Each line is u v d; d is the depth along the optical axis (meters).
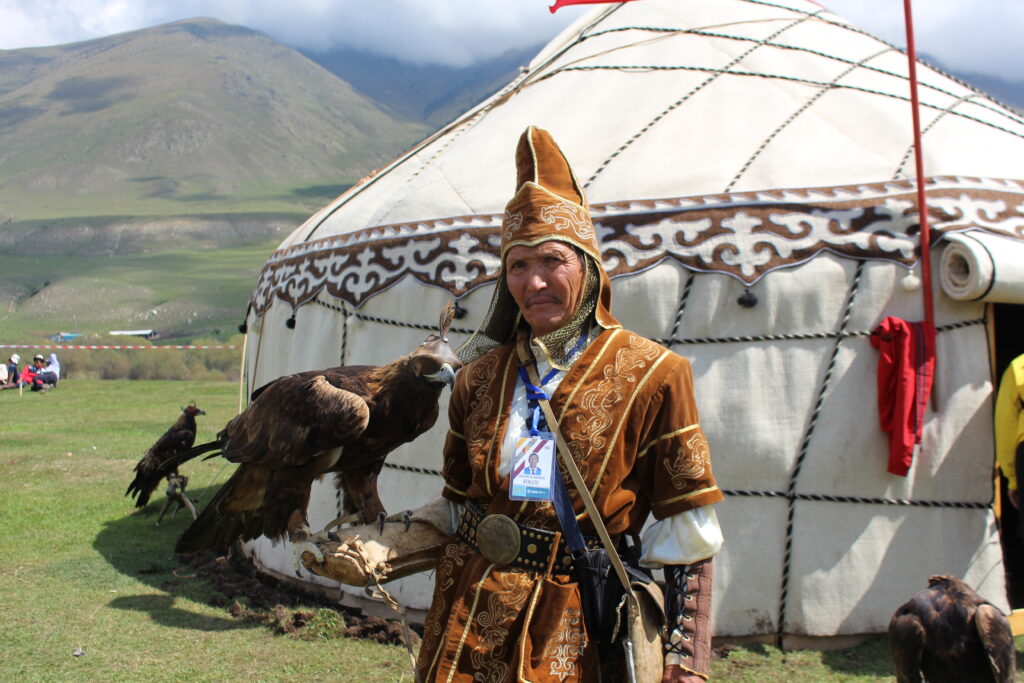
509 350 2.22
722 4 5.88
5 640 4.50
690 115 5.00
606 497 1.99
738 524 4.25
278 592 5.21
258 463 3.24
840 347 4.23
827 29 5.75
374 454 2.97
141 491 6.96
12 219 117.06
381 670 4.09
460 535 2.21
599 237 4.45
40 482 8.79
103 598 5.22
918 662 2.98
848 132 4.81
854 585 4.19
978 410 4.22
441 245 4.70
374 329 4.85
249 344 6.41
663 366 2.04
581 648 1.97
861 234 4.25
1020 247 4.15
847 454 4.19
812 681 3.84
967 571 4.22
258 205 164.12
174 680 3.97
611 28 5.99
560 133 5.16
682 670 1.95
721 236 4.33
